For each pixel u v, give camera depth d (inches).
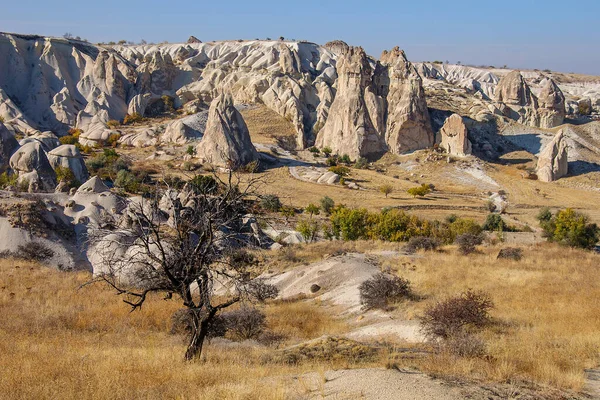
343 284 1227.9
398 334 797.9
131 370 555.8
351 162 4025.6
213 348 758.5
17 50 5315.0
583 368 549.3
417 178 3663.9
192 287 1250.0
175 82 6013.8
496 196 3260.3
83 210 1795.0
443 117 4662.9
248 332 885.8
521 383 474.0
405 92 4254.4
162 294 1175.0
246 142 3725.4
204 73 6141.7
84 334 883.4
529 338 695.1
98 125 4623.5
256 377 531.5
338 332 906.7
